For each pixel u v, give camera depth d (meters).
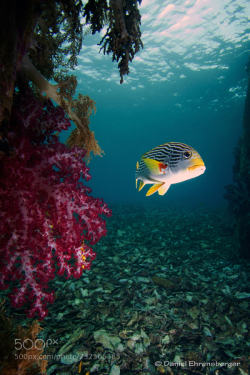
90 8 1.72
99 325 3.51
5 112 1.14
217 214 14.28
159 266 6.00
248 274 5.71
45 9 1.19
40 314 1.34
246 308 4.22
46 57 1.77
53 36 2.00
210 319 3.88
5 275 1.23
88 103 1.98
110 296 4.36
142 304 4.18
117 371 2.76
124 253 6.92
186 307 4.16
